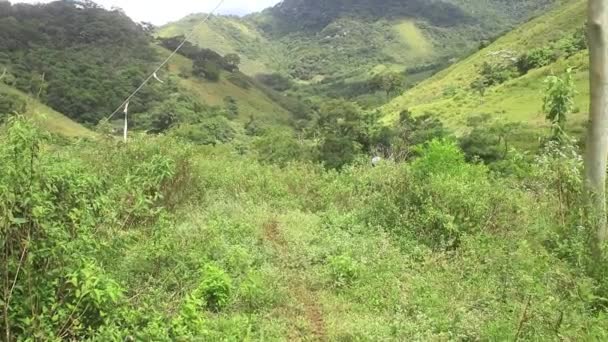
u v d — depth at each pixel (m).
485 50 128.12
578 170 8.44
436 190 10.80
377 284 8.06
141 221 6.62
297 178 17.28
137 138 13.72
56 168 4.82
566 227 7.96
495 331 5.93
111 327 4.32
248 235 10.66
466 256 8.78
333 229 11.36
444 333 6.21
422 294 7.50
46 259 4.39
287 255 9.55
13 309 4.22
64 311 4.34
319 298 7.81
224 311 6.88
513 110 68.19
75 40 102.75
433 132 49.31
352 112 60.31
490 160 37.62
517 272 7.40
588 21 7.45
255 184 16.03
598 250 7.29
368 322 6.64
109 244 5.11
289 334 6.49
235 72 135.62
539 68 84.62
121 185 5.83
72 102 69.25
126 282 5.78
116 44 106.38
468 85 101.31
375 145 52.38
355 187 15.24
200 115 81.38
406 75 196.38
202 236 8.99
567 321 5.87
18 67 75.38
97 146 13.10
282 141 46.31
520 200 10.00
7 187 4.14
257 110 112.75
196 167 14.22
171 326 4.84
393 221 11.00
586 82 61.44
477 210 9.97
